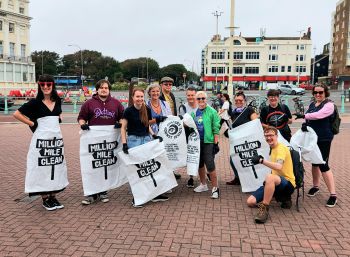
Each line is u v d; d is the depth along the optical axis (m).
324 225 4.86
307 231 4.67
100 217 5.20
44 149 5.47
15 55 72.31
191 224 4.90
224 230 4.70
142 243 4.33
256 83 86.88
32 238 4.50
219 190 6.52
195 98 6.31
